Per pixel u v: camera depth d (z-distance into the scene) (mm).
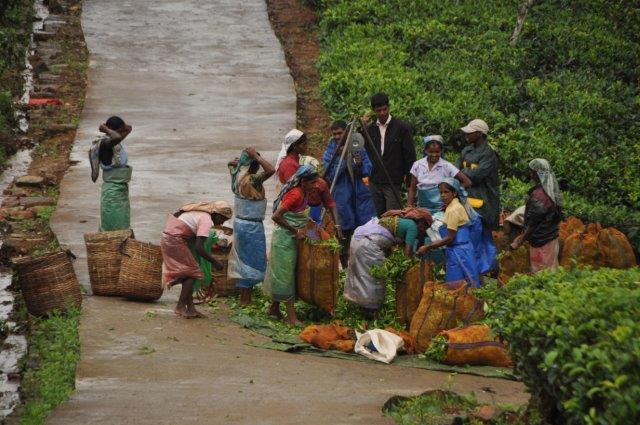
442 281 27781
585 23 66375
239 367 22609
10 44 52000
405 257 26250
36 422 19250
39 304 26078
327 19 61219
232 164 27062
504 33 60500
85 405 19828
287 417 19125
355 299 26578
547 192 28562
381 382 22141
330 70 53562
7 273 29797
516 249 29047
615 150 48750
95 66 53344
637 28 68062
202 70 53906
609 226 37438
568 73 57000
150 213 35125
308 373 22500
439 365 23938
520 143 44469
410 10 62594
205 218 26078
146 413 19344
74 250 31594
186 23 61938
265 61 55938
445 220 26859
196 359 23031
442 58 55844
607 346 13820
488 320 18438
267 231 33562
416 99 47062
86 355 23031
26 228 34281
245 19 63531
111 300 27578
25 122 45875
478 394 21453
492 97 51062
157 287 27688
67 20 60406
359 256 26359
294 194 26156
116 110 47375
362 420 18859
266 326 26188
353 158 30281
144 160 41250
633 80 60000
